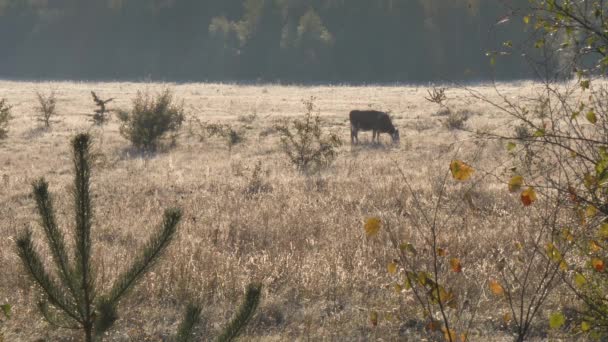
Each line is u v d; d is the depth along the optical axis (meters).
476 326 27.91
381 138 110.62
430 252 35.88
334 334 27.88
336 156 84.00
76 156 19.09
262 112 148.88
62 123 124.50
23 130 114.19
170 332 28.16
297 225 44.16
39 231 45.03
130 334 27.72
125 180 68.00
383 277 33.34
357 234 40.81
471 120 114.31
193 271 33.41
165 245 19.66
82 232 19.12
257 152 92.50
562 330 26.59
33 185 19.38
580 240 21.95
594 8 20.83
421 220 43.75
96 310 19.36
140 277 19.56
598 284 22.38
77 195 19.09
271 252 38.28
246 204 53.47
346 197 55.38
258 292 19.39
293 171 74.06
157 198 58.66
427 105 152.12
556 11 20.83
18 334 27.03
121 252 37.62
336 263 34.81
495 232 39.12
